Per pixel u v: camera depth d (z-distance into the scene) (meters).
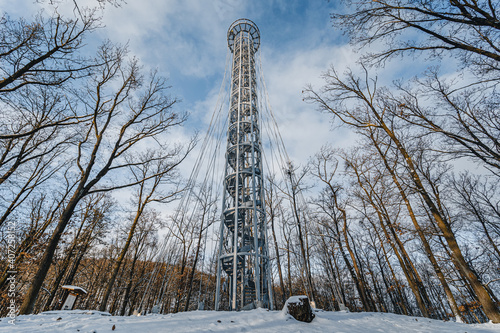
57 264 23.00
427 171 18.73
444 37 7.65
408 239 18.05
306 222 22.52
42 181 19.36
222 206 17.12
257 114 22.47
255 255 14.39
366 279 29.86
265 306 14.74
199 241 25.27
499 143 11.38
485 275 22.53
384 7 7.79
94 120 13.33
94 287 31.62
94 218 24.22
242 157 19.66
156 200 19.34
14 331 5.86
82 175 11.98
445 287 14.28
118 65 14.34
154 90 15.65
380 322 9.05
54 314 8.24
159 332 6.14
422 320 10.00
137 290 26.67
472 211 22.06
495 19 6.59
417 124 13.15
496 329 8.44
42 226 19.81
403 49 8.71
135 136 14.63
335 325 7.94
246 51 27.48
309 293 19.53
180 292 24.69
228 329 6.71
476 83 8.20
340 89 15.73
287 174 23.30
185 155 15.41
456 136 11.12
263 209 17.06
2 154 15.94
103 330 6.11
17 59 10.16
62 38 10.68
